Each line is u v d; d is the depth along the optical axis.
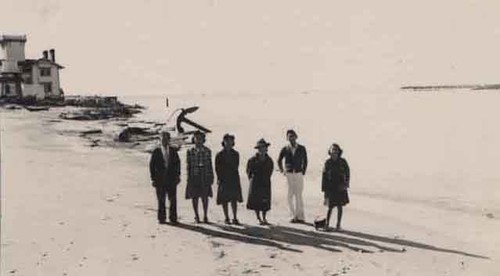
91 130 41.91
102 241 12.38
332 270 10.49
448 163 26.77
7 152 25.59
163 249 11.80
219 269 10.51
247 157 31.33
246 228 13.75
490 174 23.41
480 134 38.09
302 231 13.57
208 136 44.06
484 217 15.64
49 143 32.94
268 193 14.03
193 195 14.04
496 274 10.27
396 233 13.60
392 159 28.95
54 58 72.31
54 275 10.18
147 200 17.22
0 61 69.75
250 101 132.75
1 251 11.55
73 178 20.39
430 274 10.27
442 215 15.96
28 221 13.87
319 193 19.88
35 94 69.25
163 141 13.97
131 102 138.62
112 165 24.97
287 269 10.52
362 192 20.20
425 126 46.34
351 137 40.62
